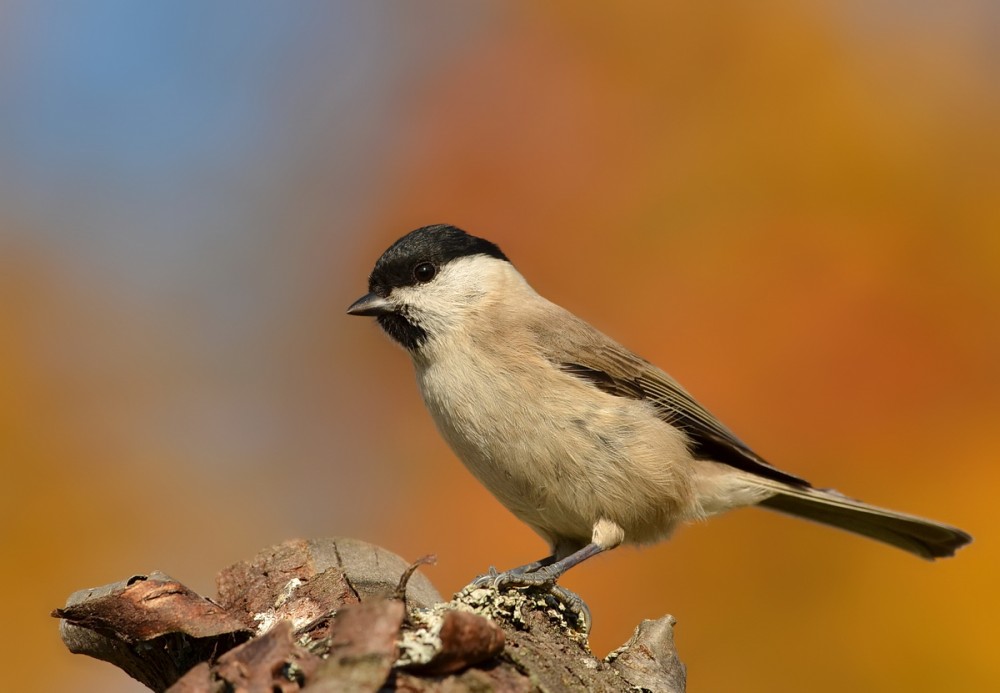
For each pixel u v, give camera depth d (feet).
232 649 14.52
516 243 33.01
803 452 29.30
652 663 16.79
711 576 29.55
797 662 28.32
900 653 27.76
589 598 29.45
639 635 17.34
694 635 28.91
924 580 28.32
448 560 30.58
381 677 12.30
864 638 28.22
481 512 31.27
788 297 30.86
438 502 31.89
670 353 30.96
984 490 27.91
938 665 27.32
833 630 28.45
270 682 13.00
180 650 16.10
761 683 28.14
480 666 14.11
